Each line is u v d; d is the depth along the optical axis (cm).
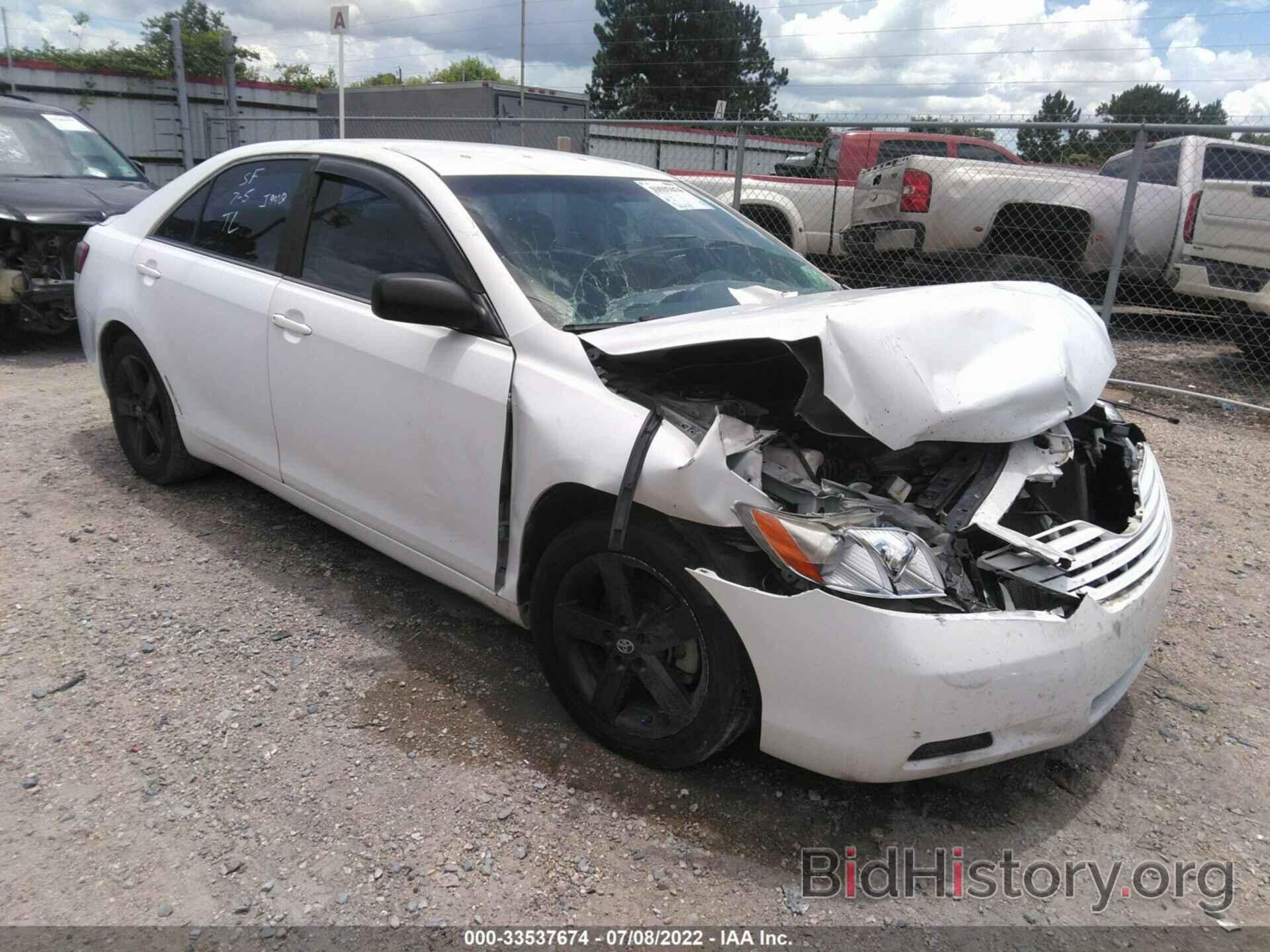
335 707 296
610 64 4575
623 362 278
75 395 630
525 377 278
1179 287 821
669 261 339
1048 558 238
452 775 267
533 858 238
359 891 226
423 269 313
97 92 1922
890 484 265
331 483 352
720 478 235
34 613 344
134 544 404
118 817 246
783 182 1011
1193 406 720
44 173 800
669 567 246
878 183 923
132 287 434
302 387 349
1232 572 427
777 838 249
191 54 2002
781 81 4738
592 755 278
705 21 4472
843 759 231
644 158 1283
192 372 407
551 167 360
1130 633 251
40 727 281
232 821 246
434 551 316
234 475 486
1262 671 343
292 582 376
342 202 350
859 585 223
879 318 250
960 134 1102
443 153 347
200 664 317
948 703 221
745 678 244
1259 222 753
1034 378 257
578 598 276
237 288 378
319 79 2645
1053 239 866
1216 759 291
